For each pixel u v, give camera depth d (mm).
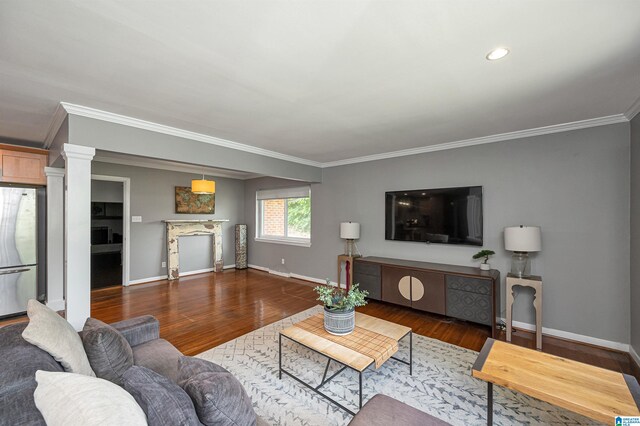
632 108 2508
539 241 2910
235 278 5801
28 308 1618
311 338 2176
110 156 4617
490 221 3498
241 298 4445
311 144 3842
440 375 2355
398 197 4270
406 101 2385
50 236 3713
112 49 1623
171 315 3713
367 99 2344
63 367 1356
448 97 2307
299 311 3863
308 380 2291
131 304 4141
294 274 5859
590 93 2232
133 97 2287
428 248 4023
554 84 2076
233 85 2084
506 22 1400
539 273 3170
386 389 2174
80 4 1254
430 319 3607
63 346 1366
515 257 3062
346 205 4973
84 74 1915
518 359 1638
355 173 4840
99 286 5121
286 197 6094
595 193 2879
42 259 3832
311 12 1321
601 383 1411
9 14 1310
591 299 2902
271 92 2203
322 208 5352
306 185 5703
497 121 2895
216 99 2334
